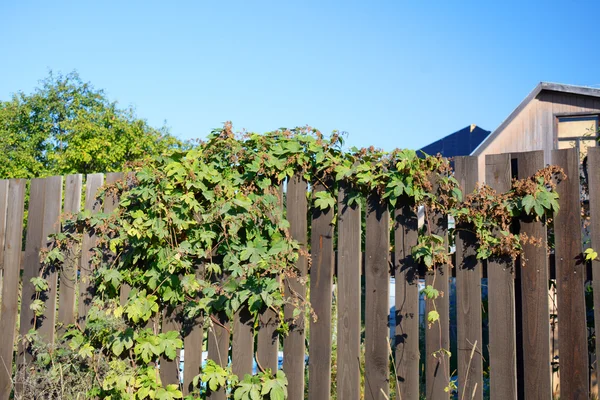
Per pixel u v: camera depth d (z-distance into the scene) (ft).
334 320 15.24
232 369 12.39
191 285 12.17
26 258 14.38
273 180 12.60
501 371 10.44
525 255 10.46
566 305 10.09
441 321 10.96
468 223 10.92
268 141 12.51
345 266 11.80
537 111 36.42
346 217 11.90
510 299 10.46
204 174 12.41
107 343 12.94
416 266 11.20
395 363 11.21
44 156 81.76
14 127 81.71
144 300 12.75
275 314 12.15
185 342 12.74
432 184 11.18
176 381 12.77
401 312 11.26
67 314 13.75
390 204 11.73
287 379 11.95
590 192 10.12
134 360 12.96
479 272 10.78
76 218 13.82
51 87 84.48
